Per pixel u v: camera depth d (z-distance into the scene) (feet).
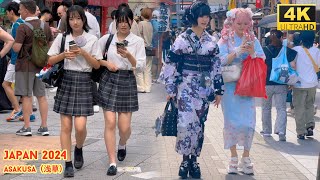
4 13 30.83
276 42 25.31
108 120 17.35
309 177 18.35
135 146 16.70
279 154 22.15
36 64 22.57
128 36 17.42
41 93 23.07
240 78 18.24
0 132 23.81
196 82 17.04
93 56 17.19
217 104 17.63
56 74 17.35
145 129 13.00
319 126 29.84
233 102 18.47
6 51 22.03
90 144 21.08
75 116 17.22
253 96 18.30
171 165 16.97
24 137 22.50
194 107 17.06
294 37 27.48
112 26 17.49
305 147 23.91
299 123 25.91
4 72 29.55
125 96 17.53
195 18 16.71
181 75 17.10
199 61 17.04
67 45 17.24
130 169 16.17
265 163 20.40
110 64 17.29
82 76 17.26
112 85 17.54
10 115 27.55
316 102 38.88
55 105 17.44
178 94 17.08
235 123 18.34
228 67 18.37
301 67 25.77
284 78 24.44
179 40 16.71
